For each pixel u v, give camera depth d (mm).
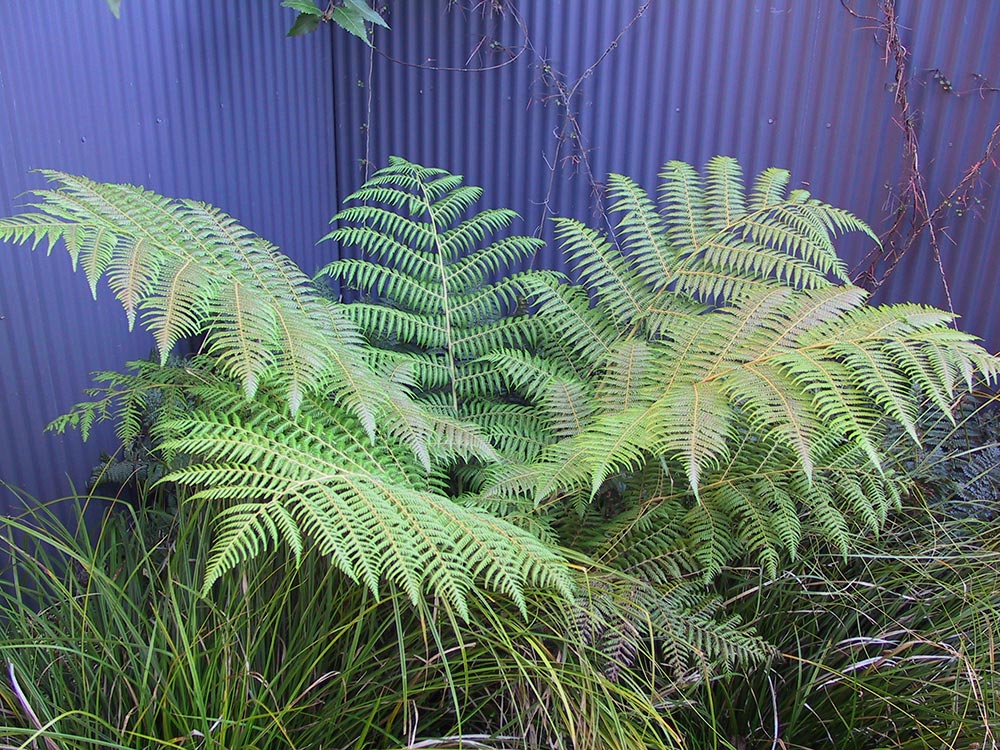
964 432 2207
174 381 1745
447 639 1459
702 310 2008
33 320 1792
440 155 2936
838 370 1484
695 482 1386
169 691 1252
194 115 2225
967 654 1558
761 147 2572
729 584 1875
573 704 1387
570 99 2711
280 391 1546
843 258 2594
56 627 1413
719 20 2471
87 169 1877
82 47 1824
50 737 1140
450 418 1858
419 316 2182
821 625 1786
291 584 1438
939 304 2539
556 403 1864
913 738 1524
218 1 2258
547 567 1373
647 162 2717
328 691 1419
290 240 2803
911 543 1878
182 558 1505
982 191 2373
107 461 1971
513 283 2258
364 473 1460
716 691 1706
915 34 2305
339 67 2928
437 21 2756
